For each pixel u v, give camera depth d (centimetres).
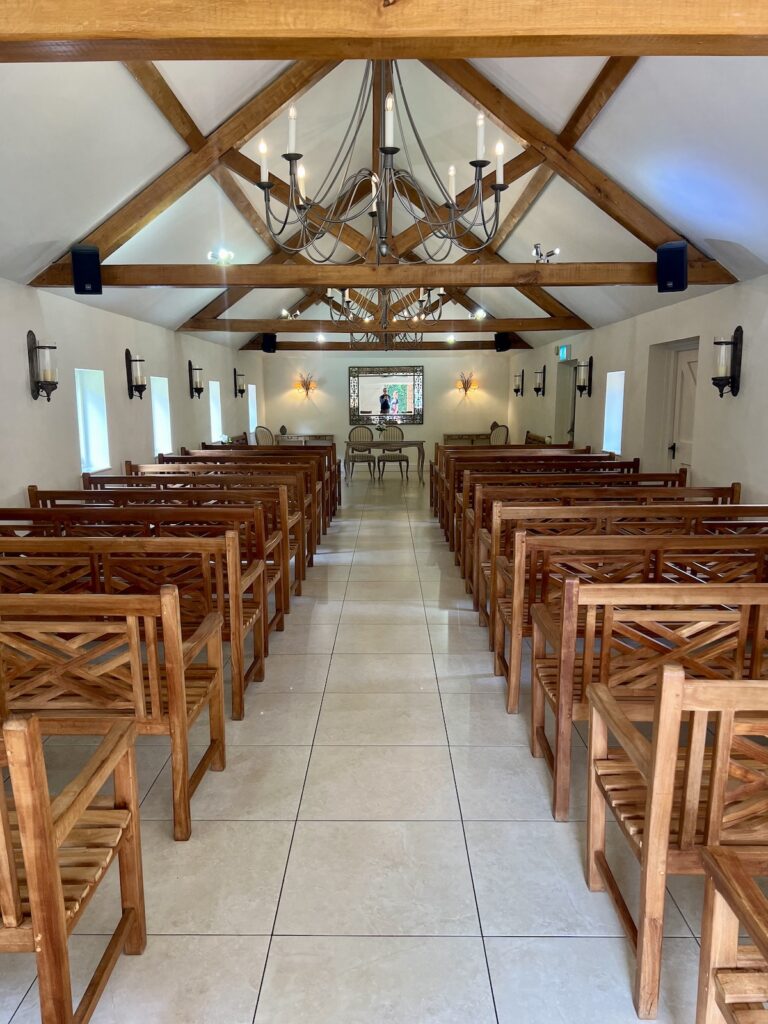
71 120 349
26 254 433
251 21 184
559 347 975
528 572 285
